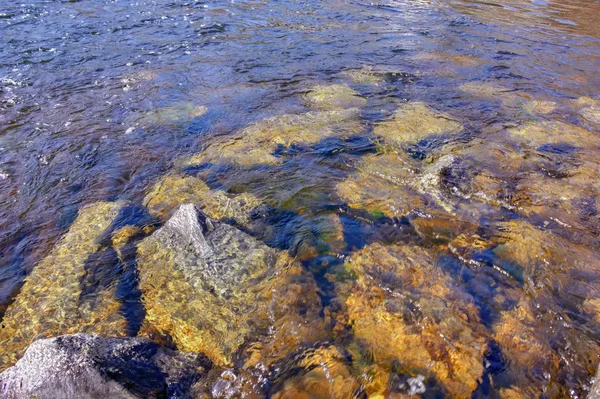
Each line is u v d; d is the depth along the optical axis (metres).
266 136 2.07
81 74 2.68
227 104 2.41
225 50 3.13
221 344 1.10
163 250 1.38
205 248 1.34
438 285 1.26
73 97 2.42
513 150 1.97
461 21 3.95
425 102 2.43
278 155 1.93
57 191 1.71
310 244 1.42
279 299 1.21
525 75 2.83
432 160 1.89
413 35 3.54
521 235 1.46
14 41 3.07
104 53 2.99
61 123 2.17
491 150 1.96
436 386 0.99
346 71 2.84
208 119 2.25
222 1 4.30
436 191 1.67
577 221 1.53
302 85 2.63
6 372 0.96
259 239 1.44
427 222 1.52
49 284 1.29
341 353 1.06
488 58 3.10
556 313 1.18
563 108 2.39
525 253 1.38
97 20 3.59
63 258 1.39
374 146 1.99
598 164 1.88
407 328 1.13
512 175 1.79
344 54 3.12
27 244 1.46
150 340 1.08
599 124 2.23
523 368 1.03
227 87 2.60
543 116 2.30
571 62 3.06
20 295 1.26
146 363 1.00
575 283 1.28
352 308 1.19
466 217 1.54
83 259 1.38
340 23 3.79
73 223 1.55
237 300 1.21
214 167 1.86
